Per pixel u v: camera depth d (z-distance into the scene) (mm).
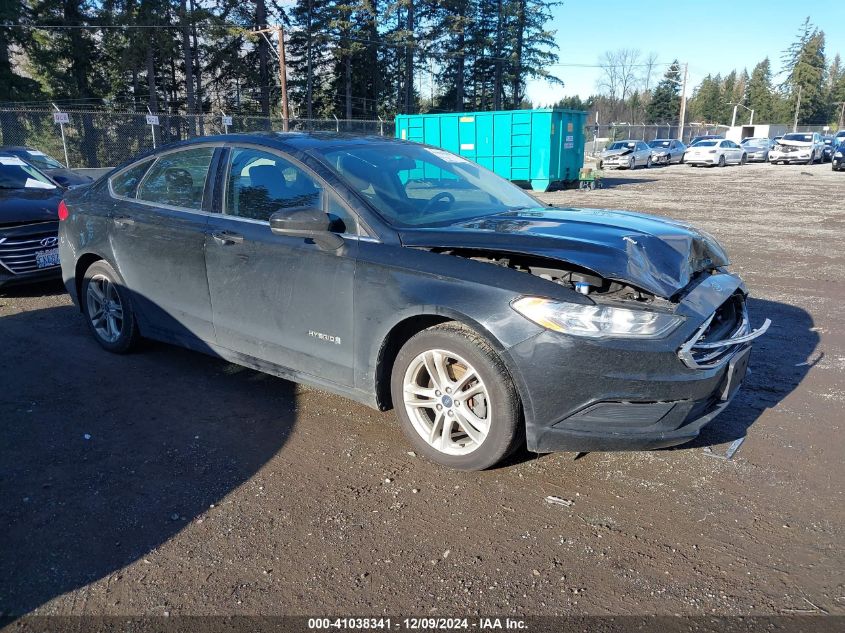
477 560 2588
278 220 3268
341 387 3555
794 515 2869
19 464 3332
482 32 52812
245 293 3854
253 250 3766
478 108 56500
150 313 4531
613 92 75312
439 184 3953
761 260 8695
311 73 47656
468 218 3596
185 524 2834
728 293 3264
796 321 5820
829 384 4348
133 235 4477
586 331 2775
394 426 3766
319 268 3475
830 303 6438
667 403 2818
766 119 102438
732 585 2432
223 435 3654
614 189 21391
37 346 5145
